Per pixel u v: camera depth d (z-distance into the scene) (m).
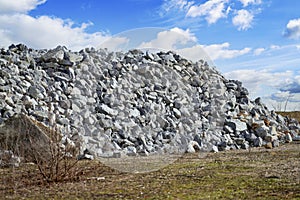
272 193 4.07
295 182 4.54
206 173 5.23
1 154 5.89
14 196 4.20
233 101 9.81
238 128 8.59
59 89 8.42
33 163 5.89
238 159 6.41
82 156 6.33
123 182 4.80
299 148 7.67
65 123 7.23
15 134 6.12
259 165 5.76
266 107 10.81
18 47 10.24
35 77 8.68
